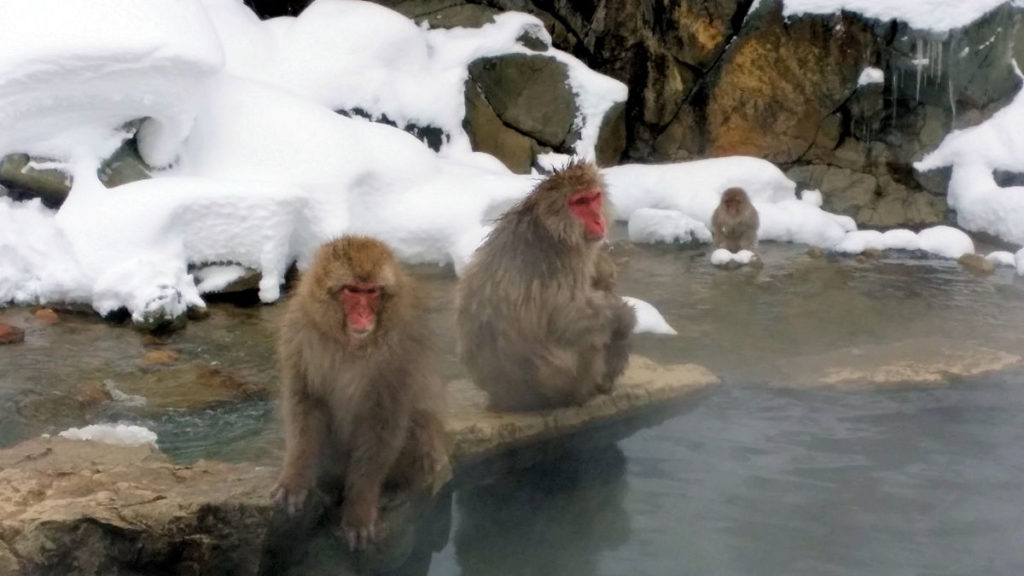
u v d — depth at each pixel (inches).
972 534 149.9
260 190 273.1
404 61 388.5
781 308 279.4
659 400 202.1
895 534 150.1
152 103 276.1
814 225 367.9
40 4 269.1
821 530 151.6
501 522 159.5
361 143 309.3
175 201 263.4
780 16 416.5
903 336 253.3
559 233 179.2
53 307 257.9
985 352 234.8
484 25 418.0
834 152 418.6
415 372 141.4
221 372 218.4
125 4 274.1
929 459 176.2
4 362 220.1
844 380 216.2
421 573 144.0
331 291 132.4
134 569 130.7
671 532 152.7
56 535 125.6
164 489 138.0
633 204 394.0
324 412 142.9
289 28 385.7
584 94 417.7
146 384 210.2
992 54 406.0
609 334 188.5
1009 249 364.5
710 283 307.3
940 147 410.3
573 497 167.9
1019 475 169.2
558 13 445.4
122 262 254.5
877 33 407.8
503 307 181.8
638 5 434.0
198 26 286.7
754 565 141.6
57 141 270.5
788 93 418.6
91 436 172.2
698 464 177.5
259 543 135.7
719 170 392.2
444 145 387.5
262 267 273.1
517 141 410.3
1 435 183.6
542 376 185.6
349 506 142.8
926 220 396.5
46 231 263.4
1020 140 395.9
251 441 181.5
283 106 306.0
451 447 174.4
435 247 306.2
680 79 433.4
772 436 187.6
